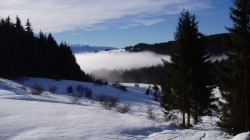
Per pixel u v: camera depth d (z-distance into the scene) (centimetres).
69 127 2088
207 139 2047
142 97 9175
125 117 2709
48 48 10894
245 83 2166
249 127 2161
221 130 2612
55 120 2273
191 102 2998
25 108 2697
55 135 1844
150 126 2397
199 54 2989
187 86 2956
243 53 2178
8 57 8612
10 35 9594
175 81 3009
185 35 2986
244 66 2180
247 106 2162
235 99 2178
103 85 9638
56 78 9500
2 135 1764
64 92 7462
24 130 1909
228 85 2241
